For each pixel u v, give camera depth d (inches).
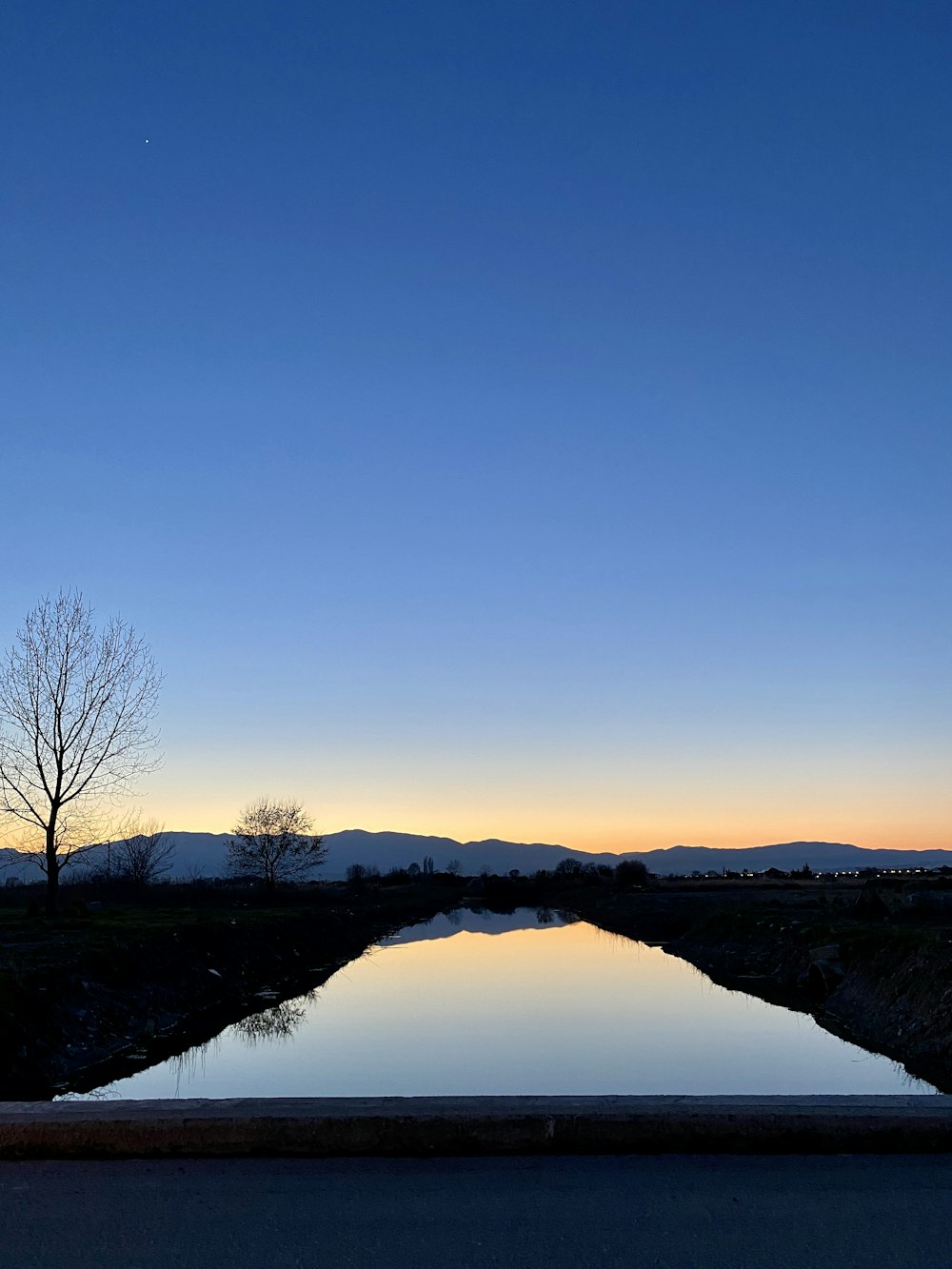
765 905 1653.5
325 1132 245.1
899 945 819.4
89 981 746.2
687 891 2869.1
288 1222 208.5
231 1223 208.1
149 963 885.8
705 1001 945.5
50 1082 578.2
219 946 1098.7
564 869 4156.0
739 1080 594.2
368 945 1739.7
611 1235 203.3
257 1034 772.6
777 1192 222.5
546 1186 226.1
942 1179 229.3
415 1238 202.1
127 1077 609.0
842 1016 823.1
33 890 1840.6
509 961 1395.2
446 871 4564.5
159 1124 244.4
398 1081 593.6
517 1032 768.3
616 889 3152.1
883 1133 245.8
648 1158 242.5
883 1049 690.8
